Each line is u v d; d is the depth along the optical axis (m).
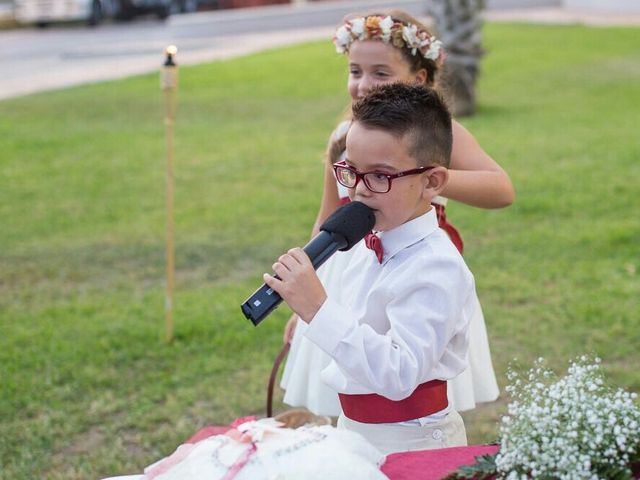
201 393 4.71
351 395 2.35
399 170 2.12
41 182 8.83
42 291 6.14
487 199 2.95
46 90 14.13
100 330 5.41
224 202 8.04
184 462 2.00
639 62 15.09
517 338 5.19
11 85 14.78
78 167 9.37
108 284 6.25
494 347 5.09
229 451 1.98
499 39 17.77
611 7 23.11
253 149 10.04
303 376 3.22
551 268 6.20
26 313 5.74
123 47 19.33
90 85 14.38
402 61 3.02
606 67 14.71
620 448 1.83
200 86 14.06
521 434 1.89
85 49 19.20
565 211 7.45
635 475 1.91
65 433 4.32
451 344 2.27
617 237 6.73
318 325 2.05
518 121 11.05
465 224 7.18
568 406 1.88
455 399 3.08
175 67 4.75
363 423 2.35
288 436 2.01
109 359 5.05
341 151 3.06
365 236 2.23
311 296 2.06
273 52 17.38
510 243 6.73
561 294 5.79
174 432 4.32
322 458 1.92
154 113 12.14
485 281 6.01
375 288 2.22
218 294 5.98
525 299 5.74
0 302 5.95
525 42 17.36
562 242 6.71
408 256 2.21
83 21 24.22
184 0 24.09
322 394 3.14
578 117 11.17
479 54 11.30
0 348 5.20
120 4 23.45
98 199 8.24
